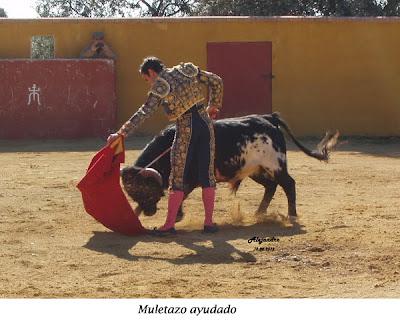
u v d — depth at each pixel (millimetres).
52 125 20406
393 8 28125
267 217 9047
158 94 7898
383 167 14492
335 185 12070
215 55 21016
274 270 6844
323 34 21062
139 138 20312
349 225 8695
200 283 6398
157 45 21016
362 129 21234
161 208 9727
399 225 8688
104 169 8070
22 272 6777
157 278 6566
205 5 29547
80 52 20969
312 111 21203
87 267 6938
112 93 20469
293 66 21078
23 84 20312
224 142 8555
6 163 15180
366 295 6031
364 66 21125
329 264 7035
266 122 8898
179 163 8086
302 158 16016
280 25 21000
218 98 8297
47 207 9961
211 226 8328
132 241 7965
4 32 20922
